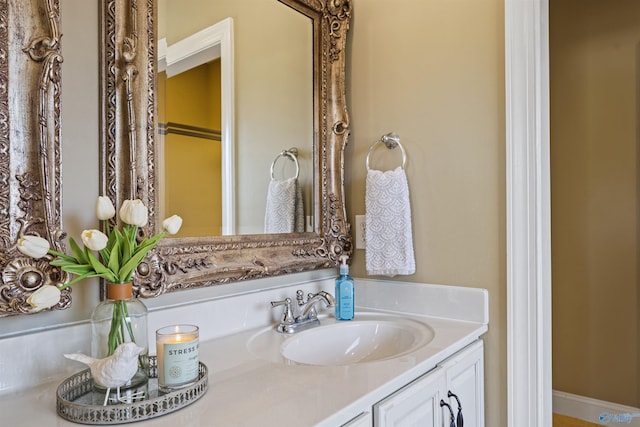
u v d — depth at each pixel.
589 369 2.31
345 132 1.56
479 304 1.32
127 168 0.94
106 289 0.81
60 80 0.84
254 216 1.29
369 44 1.58
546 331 1.26
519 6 1.27
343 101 1.56
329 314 1.47
